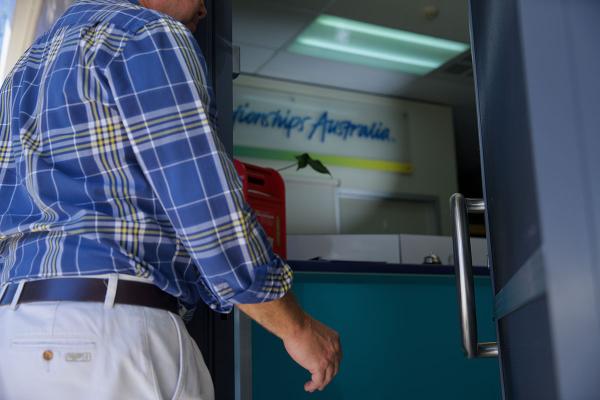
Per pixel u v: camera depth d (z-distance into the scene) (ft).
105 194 3.20
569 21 1.82
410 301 7.06
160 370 3.12
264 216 7.50
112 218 3.17
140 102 3.14
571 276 1.76
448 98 27.40
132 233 3.18
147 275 3.16
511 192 2.72
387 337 6.86
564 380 1.75
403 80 25.32
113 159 3.22
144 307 3.15
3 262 3.44
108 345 2.98
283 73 24.38
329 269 6.67
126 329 3.04
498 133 3.09
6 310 3.12
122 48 3.23
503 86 2.72
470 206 3.95
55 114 3.30
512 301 2.95
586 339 1.71
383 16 19.75
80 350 2.93
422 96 27.14
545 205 1.83
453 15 19.79
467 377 7.18
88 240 3.13
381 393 6.72
